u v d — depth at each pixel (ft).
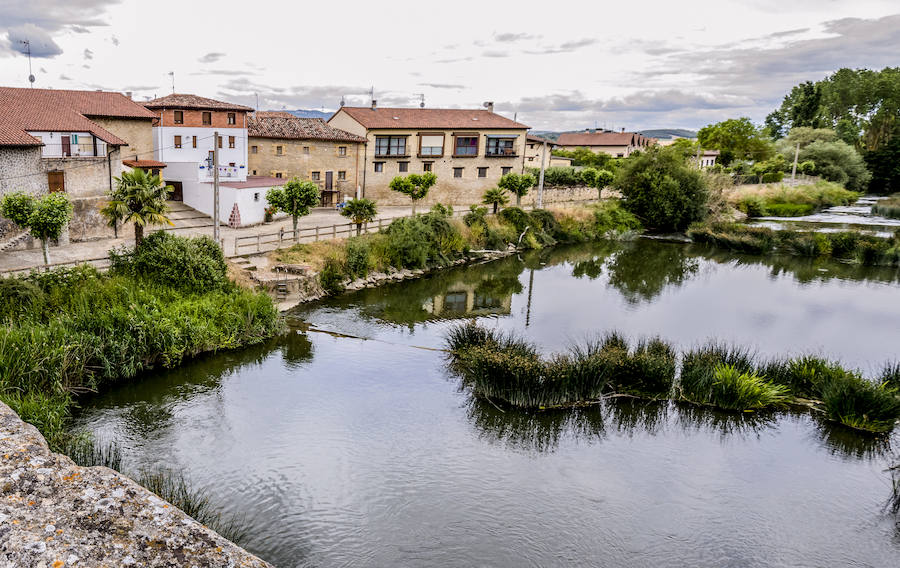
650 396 56.39
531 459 46.16
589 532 37.40
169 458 42.73
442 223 122.11
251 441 46.06
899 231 152.15
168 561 16.57
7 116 99.76
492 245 134.92
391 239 109.91
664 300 97.86
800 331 82.07
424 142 176.86
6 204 66.95
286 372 59.93
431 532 36.58
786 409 55.72
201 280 71.20
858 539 38.04
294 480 41.14
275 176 155.94
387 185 174.70
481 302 93.04
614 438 50.16
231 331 65.72
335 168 165.17
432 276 109.40
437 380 59.57
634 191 177.99
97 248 88.84
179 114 136.98
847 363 69.72
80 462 38.32
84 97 123.24
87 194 102.99
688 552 36.06
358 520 37.29
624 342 65.67
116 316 57.31
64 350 50.29
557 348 70.38
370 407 53.06
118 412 49.67
